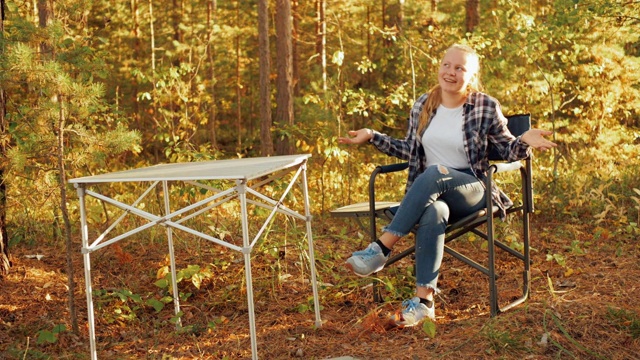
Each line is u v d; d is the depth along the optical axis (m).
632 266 4.31
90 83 3.72
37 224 5.56
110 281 4.46
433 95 3.68
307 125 8.27
